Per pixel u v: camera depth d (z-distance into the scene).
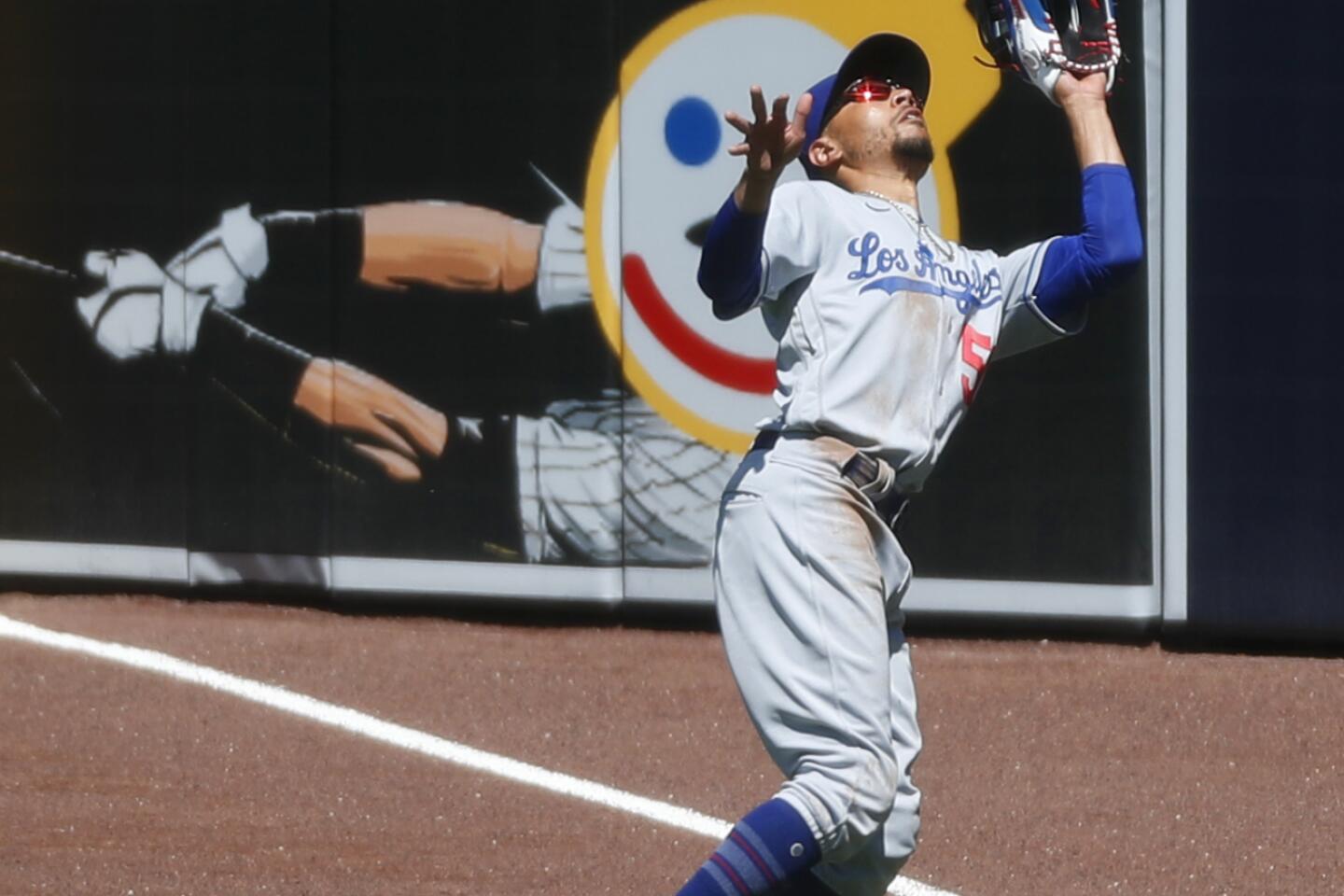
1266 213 23.41
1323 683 23.00
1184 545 23.97
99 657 24.23
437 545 25.97
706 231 24.62
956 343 12.40
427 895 15.76
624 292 25.00
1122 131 23.58
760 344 24.64
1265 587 23.81
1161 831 17.89
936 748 20.72
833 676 11.58
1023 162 23.92
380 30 25.53
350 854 16.91
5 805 18.28
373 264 25.88
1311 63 23.11
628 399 25.12
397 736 20.98
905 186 12.70
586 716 21.88
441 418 25.80
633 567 25.33
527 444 25.52
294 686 23.05
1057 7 12.97
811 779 11.56
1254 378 23.62
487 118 25.28
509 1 25.06
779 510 11.84
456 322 25.64
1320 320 23.42
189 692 22.75
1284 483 23.67
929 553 24.59
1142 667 23.64
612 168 24.89
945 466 24.44
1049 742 20.91
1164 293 23.73
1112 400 23.94
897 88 12.79
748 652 11.95
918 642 24.70
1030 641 24.56
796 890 11.94
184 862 16.58
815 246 12.02
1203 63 23.33
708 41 24.42
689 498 25.09
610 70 24.77
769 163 11.12
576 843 17.33
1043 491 24.20
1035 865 16.84
